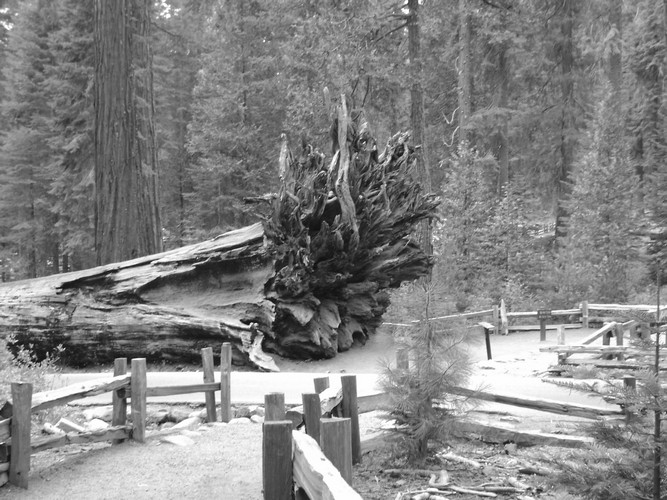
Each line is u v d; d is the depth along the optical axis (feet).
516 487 17.63
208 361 28.25
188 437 24.85
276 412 17.10
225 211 107.55
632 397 12.89
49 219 116.98
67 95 88.17
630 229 71.87
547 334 59.16
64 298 49.03
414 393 19.65
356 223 42.86
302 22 70.03
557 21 98.02
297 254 43.21
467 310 63.26
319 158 46.96
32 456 23.17
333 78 67.97
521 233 82.48
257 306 44.68
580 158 88.74
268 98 98.94
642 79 106.22
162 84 118.93
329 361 45.24
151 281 47.83
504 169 99.66
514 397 21.22
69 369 49.01
